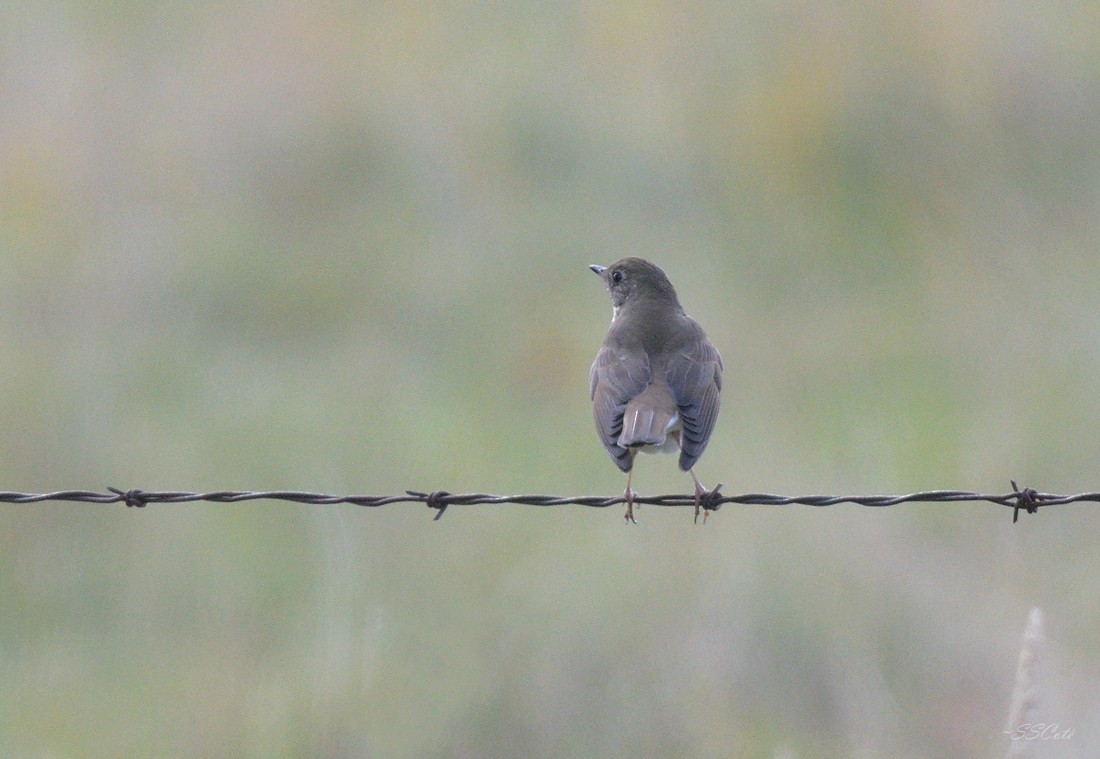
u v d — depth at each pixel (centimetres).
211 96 2094
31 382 1488
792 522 1200
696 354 995
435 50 2259
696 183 2003
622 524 1238
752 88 2078
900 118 2003
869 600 1101
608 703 1033
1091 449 1344
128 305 1739
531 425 1488
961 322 1650
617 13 2291
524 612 1107
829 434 1412
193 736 1018
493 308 1748
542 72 2211
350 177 2034
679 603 1104
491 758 1009
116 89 2102
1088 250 1780
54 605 1188
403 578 1161
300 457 1404
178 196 1984
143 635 1147
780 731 1012
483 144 2091
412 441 1446
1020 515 1246
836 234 1866
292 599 1181
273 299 1764
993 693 1027
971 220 1875
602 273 1091
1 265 1759
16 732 1034
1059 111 2009
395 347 1677
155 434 1444
